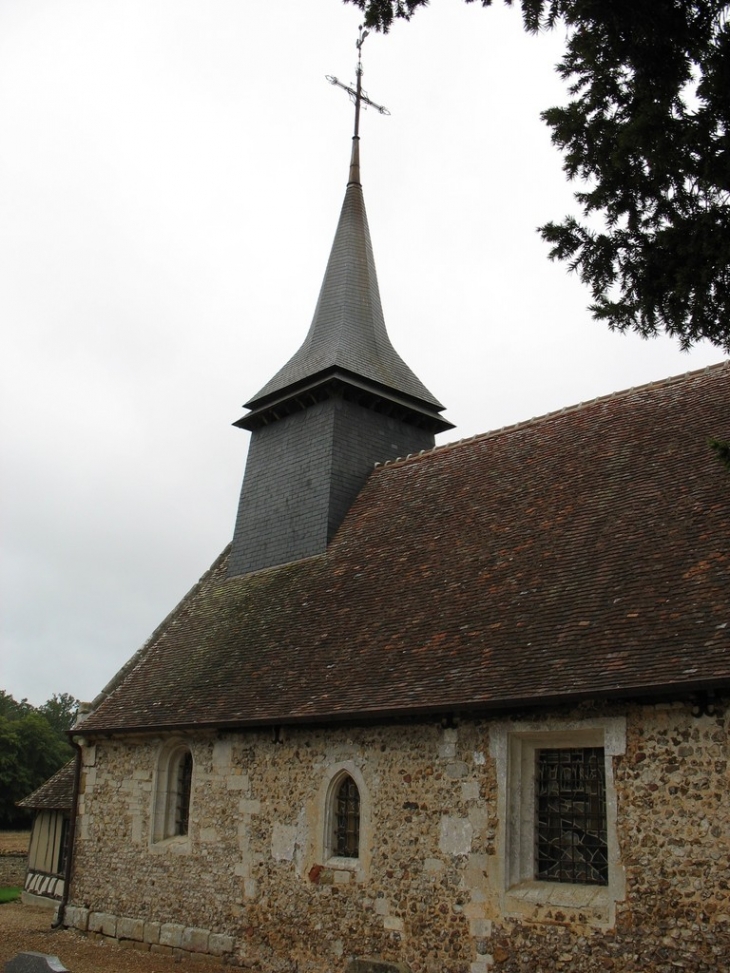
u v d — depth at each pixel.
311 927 10.96
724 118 6.55
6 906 19.20
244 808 12.27
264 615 14.80
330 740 11.41
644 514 11.09
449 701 9.70
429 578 12.60
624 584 9.98
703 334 7.35
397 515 15.13
